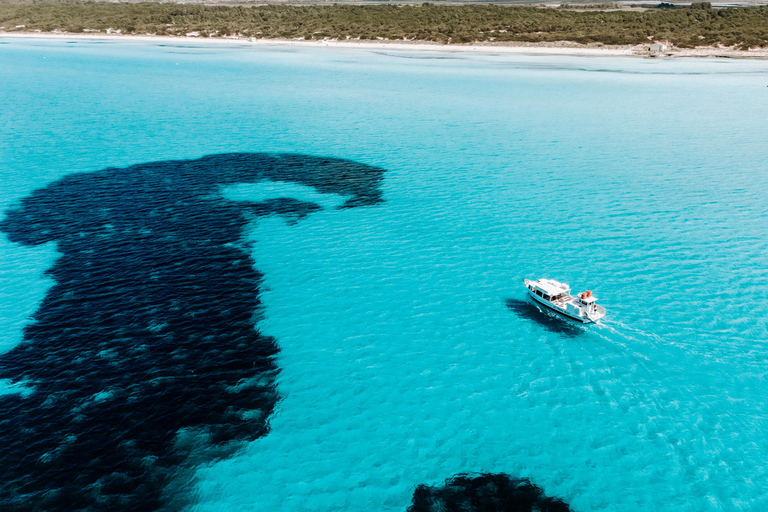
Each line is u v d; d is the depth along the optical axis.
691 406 30.28
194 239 50.00
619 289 41.88
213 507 24.16
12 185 61.66
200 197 60.06
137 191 61.22
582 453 27.28
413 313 39.25
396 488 25.33
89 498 24.11
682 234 51.19
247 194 61.38
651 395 31.16
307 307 39.69
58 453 26.33
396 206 58.91
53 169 67.50
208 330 36.50
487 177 68.25
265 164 72.06
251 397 30.55
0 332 35.47
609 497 24.95
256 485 25.28
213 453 26.81
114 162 71.00
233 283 42.62
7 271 43.16
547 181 66.69
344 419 29.30
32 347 34.09
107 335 35.56
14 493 24.19
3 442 26.75
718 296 40.69
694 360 33.97
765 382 32.00
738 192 61.88
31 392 30.20
